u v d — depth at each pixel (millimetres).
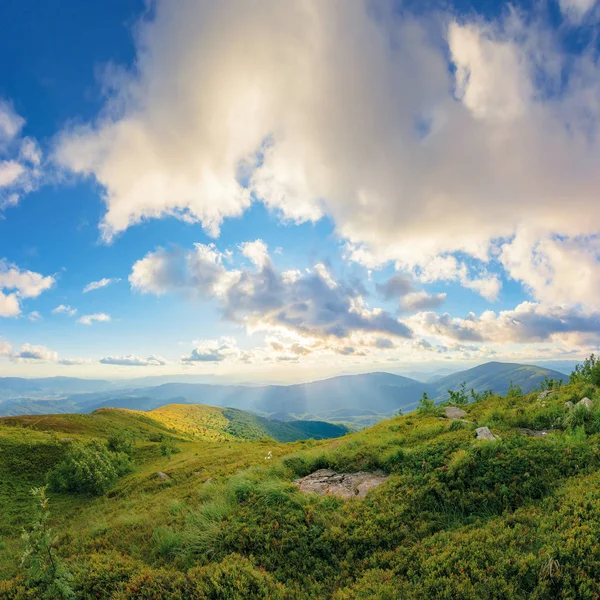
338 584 7742
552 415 16797
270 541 9375
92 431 80875
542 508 8625
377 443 17891
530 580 6305
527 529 7746
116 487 32438
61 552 10953
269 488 11906
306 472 15398
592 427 13492
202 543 9781
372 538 9000
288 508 10773
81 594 7875
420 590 6699
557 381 27016
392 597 6688
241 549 9305
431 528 9109
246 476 14727
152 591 7520
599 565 6117
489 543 7586
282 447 34562
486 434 14625
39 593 8227
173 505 13898
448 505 9906
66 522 21547
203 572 8023
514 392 27719
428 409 27547
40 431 68375
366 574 7672
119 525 13141
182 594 7430
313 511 10422
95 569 8797
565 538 7051
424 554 7859
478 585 6469
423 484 11148
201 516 11297
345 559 8516
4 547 16406
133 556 10000
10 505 31203
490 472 10375
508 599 6004
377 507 10422
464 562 7148
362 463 14656
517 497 9328
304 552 8875
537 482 9695
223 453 37219
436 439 15758
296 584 7797
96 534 12594
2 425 69250
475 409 25344
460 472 10758
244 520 10547
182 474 28484
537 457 10742
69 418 87750
